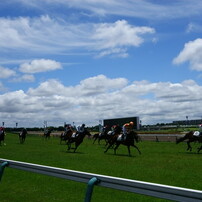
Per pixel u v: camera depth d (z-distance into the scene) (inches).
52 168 178.7
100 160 647.1
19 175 408.8
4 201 265.7
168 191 116.5
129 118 2329.0
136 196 289.9
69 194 295.3
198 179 401.7
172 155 791.1
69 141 943.7
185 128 2469.2
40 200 269.4
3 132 1246.9
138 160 652.1
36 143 1438.2
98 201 271.1
